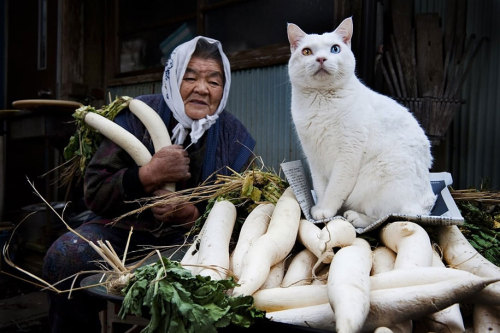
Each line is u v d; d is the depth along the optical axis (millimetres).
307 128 1433
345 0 2670
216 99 1968
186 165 1743
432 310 890
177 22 3588
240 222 1456
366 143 1356
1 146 4559
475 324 977
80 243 1710
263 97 3047
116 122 1926
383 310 894
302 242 1233
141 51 3873
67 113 3109
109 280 1136
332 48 1410
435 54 2576
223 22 3316
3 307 2828
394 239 1135
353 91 1384
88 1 3957
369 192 1383
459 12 2613
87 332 1698
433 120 2537
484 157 2699
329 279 922
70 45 3896
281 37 3037
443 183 1539
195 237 1500
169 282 933
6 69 4641
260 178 1577
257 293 1014
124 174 1749
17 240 3484
